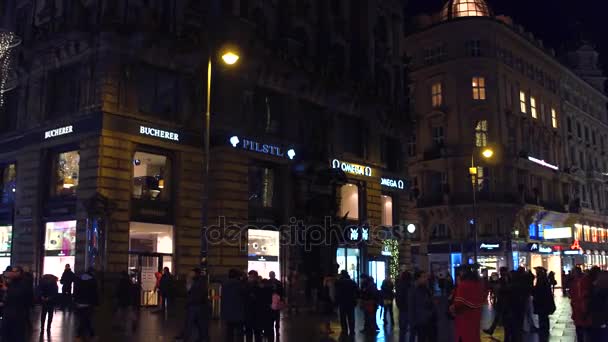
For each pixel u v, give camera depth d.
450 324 21.75
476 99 57.84
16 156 31.38
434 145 59.34
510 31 60.62
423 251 58.38
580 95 78.56
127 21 28.11
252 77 32.88
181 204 29.83
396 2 47.84
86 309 15.62
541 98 67.31
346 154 39.22
